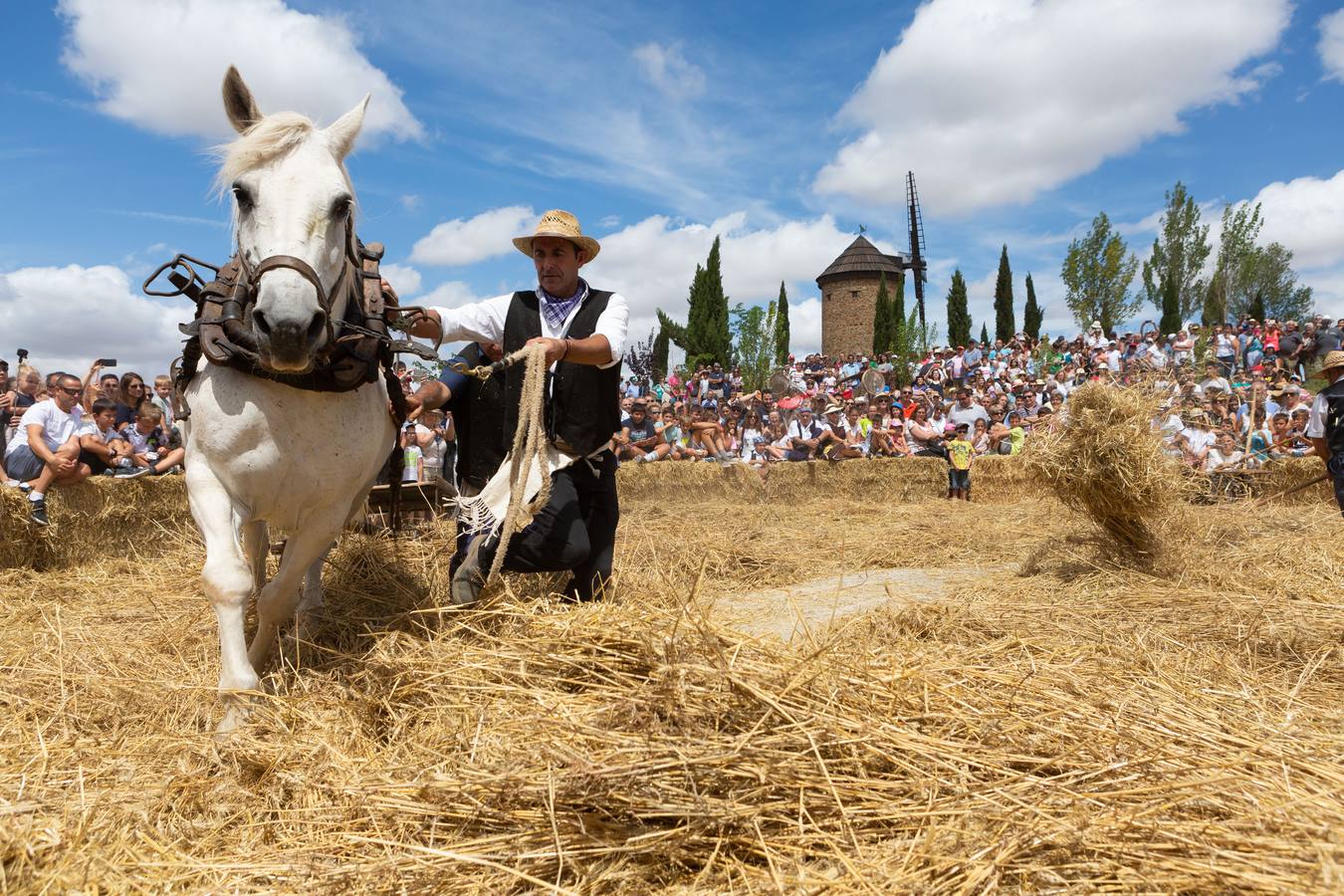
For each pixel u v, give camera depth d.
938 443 14.51
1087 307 38.44
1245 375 16.62
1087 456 5.83
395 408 3.85
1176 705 2.82
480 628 3.33
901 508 11.69
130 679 3.49
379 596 4.75
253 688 3.03
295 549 3.49
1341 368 6.02
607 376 3.99
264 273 2.93
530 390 3.51
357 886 1.97
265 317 2.88
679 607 2.97
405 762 2.51
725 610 5.02
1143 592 5.02
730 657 2.65
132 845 2.19
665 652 2.68
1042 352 23.80
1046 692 2.81
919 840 1.98
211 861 2.13
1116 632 4.10
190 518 8.13
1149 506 5.68
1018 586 5.54
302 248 3.02
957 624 4.36
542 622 3.08
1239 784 2.15
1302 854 1.81
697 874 1.99
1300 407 13.23
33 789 2.44
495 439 4.05
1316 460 10.40
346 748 2.71
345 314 3.43
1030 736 2.47
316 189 3.11
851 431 14.94
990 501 13.12
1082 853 1.91
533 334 3.97
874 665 2.86
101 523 7.30
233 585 3.08
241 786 2.52
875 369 23.80
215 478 3.25
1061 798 2.11
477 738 2.45
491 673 2.87
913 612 4.59
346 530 5.43
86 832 2.19
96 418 8.23
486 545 3.72
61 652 3.71
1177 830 1.94
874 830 2.08
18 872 1.99
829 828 2.08
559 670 2.84
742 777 2.17
